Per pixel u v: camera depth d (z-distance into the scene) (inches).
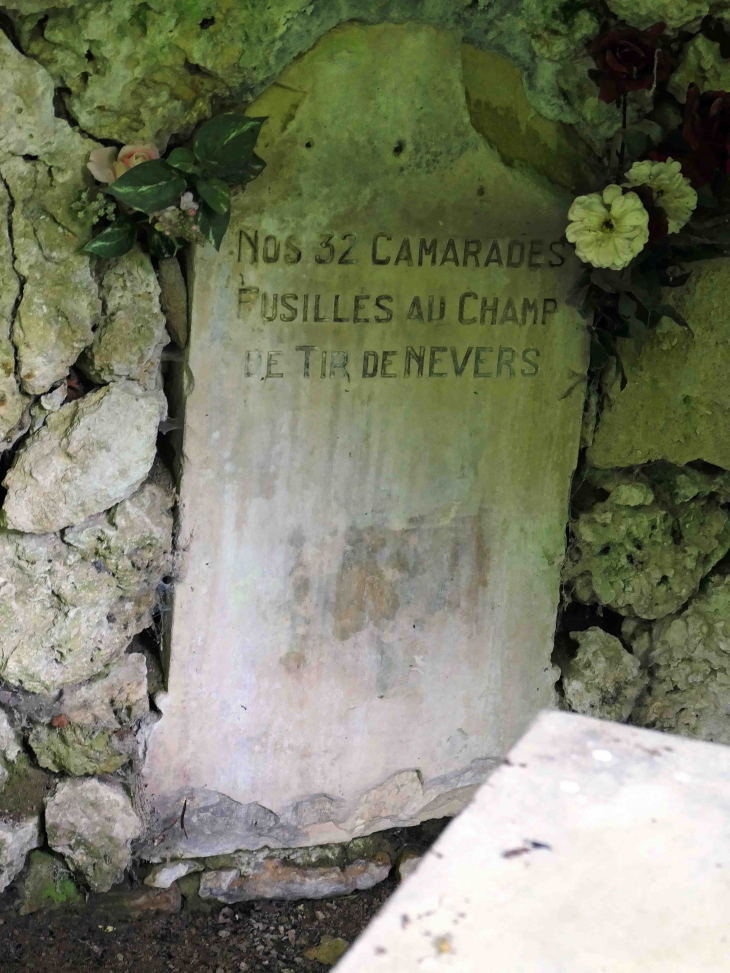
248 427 110.3
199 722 117.0
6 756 112.7
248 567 114.0
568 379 118.8
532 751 54.2
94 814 114.8
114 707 114.3
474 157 110.3
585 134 114.6
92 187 101.1
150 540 108.8
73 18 96.2
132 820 116.1
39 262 100.8
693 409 124.6
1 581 106.7
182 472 109.8
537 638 126.6
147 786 117.3
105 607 110.1
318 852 125.8
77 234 101.1
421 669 123.0
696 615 131.9
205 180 98.2
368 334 111.7
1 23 96.1
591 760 53.9
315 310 109.3
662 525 128.0
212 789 119.4
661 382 122.8
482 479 119.4
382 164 107.9
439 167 109.6
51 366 102.8
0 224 98.9
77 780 114.5
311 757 121.8
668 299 120.3
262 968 115.4
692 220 116.4
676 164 107.1
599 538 126.6
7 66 95.8
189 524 111.2
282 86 104.0
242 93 103.4
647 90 112.4
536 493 121.7
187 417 108.2
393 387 113.7
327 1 100.7
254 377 109.1
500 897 46.1
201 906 122.5
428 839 129.7
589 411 122.3
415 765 126.0
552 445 120.6
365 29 103.7
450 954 43.4
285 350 109.3
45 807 114.0
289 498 113.4
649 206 106.8
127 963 113.4
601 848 48.8
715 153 105.9
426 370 114.4
